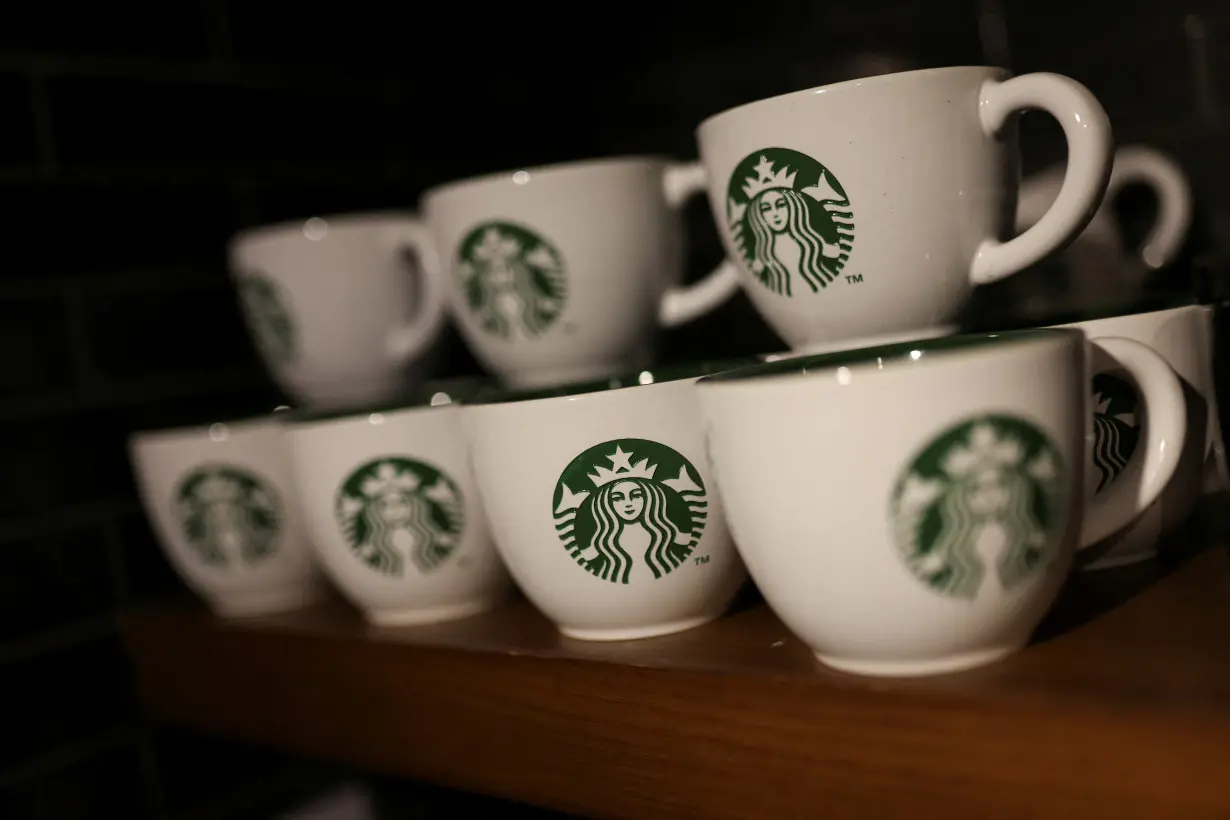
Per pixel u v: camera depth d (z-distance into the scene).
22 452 0.76
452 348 0.92
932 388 0.35
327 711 0.61
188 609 0.76
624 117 1.07
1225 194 0.80
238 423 0.70
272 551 0.70
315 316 0.72
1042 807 0.34
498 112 1.01
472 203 0.59
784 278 0.47
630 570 0.48
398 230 0.72
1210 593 0.43
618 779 0.46
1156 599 0.43
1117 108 0.84
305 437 0.60
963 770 0.36
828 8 0.95
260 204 0.87
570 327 0.59
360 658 0.59
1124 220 0.83
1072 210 0.43
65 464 0.78
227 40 0.86
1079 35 0.85
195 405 0.84
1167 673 0.35
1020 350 0.36
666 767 0.44
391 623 0.61
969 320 0.50
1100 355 0.42
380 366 0.74
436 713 0.54
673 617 0.49
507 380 0.63
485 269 0.59
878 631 0.38
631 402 0.47
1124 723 0.33
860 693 0.38
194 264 0.84
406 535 0.58
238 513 0.69
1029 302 0.79
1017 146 0.47
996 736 0.35
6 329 0.76
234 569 0.70
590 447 0.47
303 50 0.90
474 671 0.52
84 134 0.79
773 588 0.40
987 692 0.36
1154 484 0.41
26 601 0.75
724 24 1.00
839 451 0.36
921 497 0.36
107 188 0.80
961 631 0.37
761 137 0.46
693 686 0.43
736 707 0.42
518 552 0.50
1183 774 0.32
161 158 0.82
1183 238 0.74
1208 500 0.52
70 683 0.77
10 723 0.74
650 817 0.45
